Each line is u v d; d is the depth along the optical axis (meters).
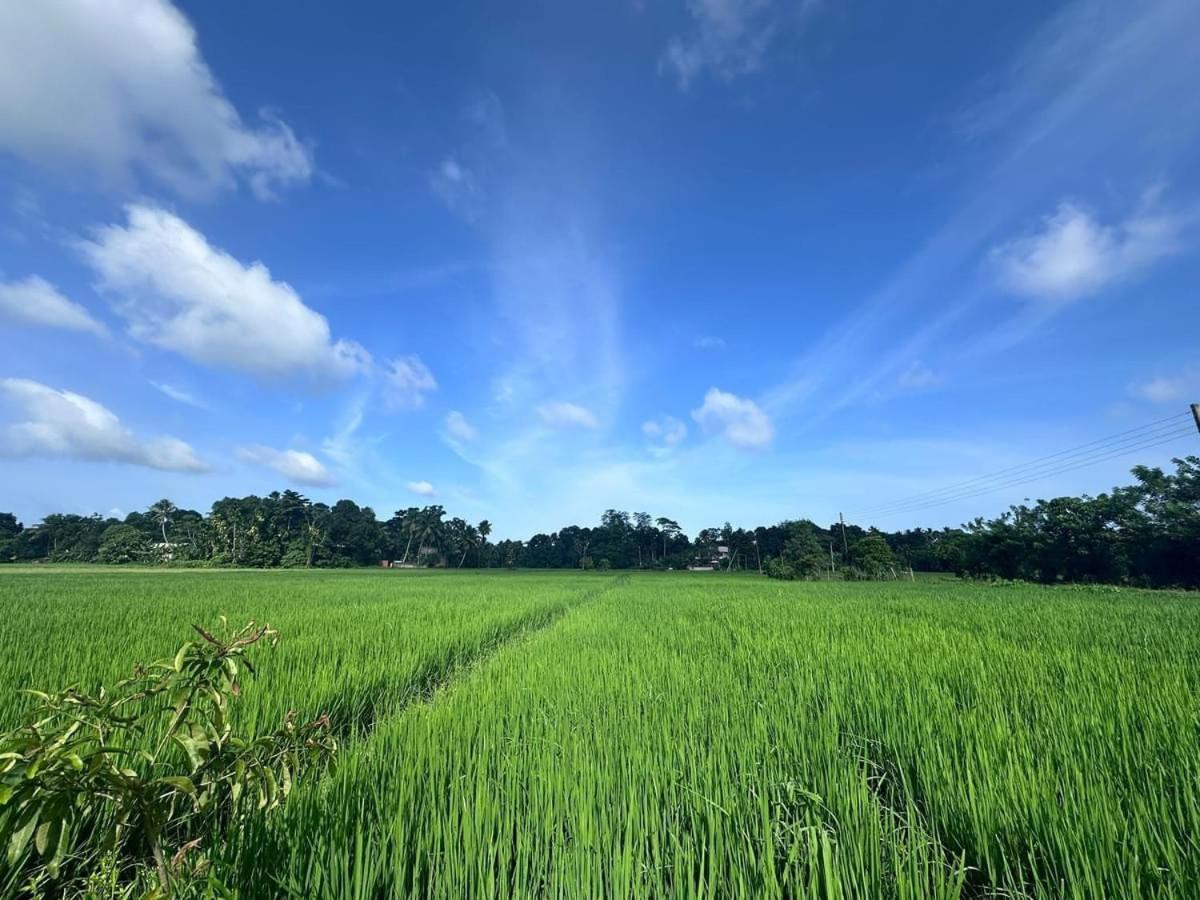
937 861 2.62
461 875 2.55
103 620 12.26
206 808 2.67
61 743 1.99
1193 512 36.34
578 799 3.13
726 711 5.07
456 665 9.34
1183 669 6.56
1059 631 10.88
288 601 19.91
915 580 56.75
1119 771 3.53
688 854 2.60
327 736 3.12
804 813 3.18
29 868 2.76
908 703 4.95
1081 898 2.36
